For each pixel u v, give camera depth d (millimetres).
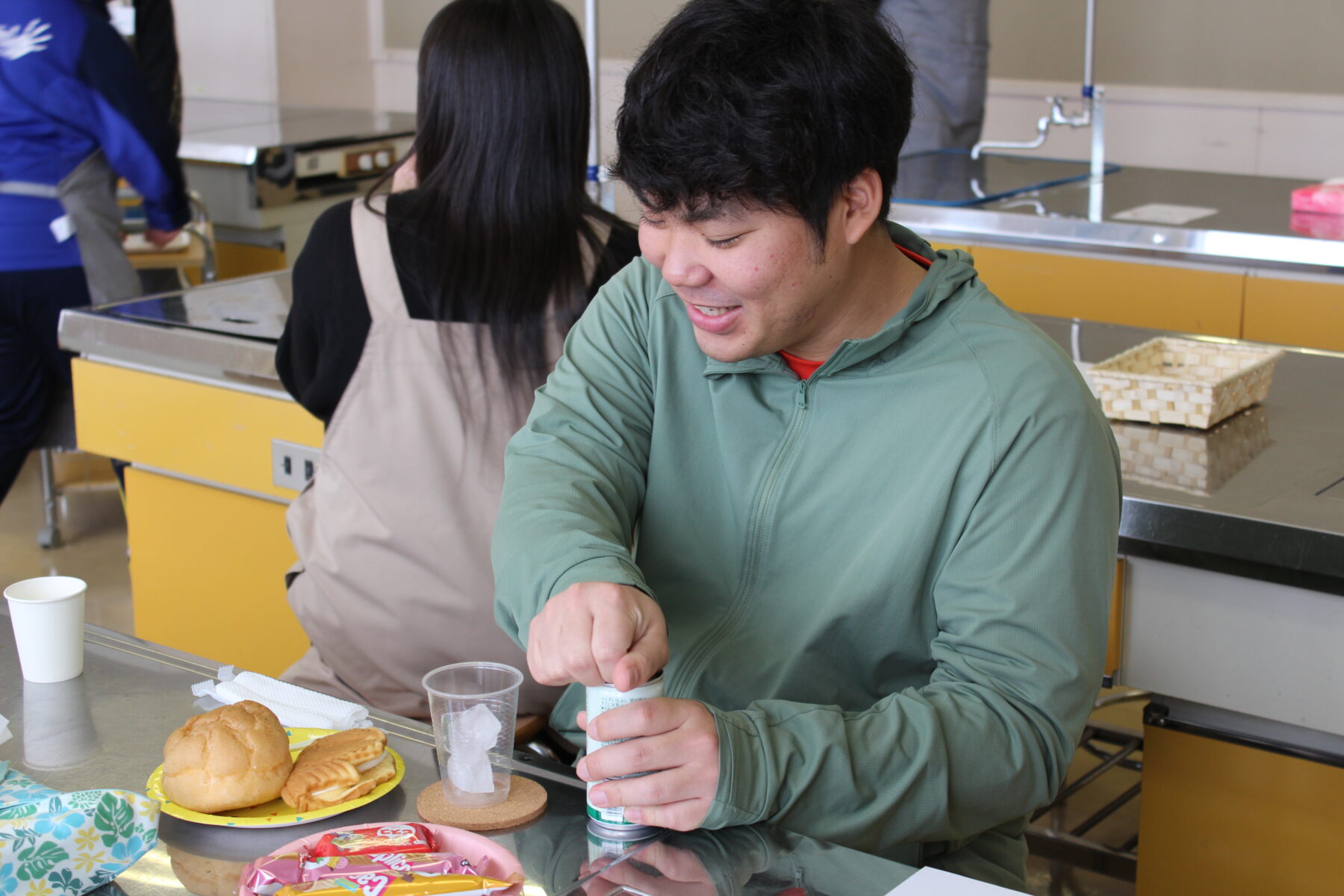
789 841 875
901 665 1109
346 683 1569
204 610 2285
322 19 5703
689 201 921
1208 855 1545
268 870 787
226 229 3941
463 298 1464
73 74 2975
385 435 1482
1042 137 3459
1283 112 4555
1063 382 1048
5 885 772
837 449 1106
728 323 996
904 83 976
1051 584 1005
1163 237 2863
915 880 825
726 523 1176
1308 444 1627
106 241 3135
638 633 918
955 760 949
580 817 910
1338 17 4398
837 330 1091
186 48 5633
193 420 2145
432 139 1476
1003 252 3072
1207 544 1409
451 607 1481
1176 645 1483
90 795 802
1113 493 1058
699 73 896
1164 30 4730
